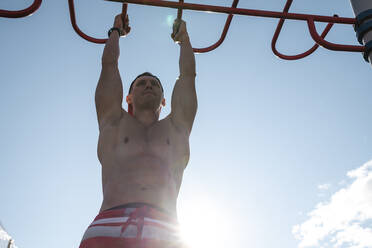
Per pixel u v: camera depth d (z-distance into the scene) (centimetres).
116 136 167
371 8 240
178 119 185
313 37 238
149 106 188
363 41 241
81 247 133
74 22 238
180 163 171
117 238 125
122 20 227
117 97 179
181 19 229
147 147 164
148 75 205
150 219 130
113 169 156
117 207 137
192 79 200
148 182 149
